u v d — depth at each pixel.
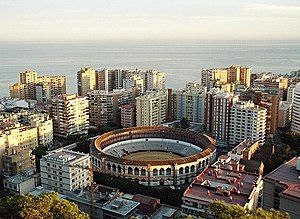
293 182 171.25
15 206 134.75
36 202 135.00
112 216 187.38
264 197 177.62
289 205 158.88
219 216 123.38
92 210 191.62
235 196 175.00
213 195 176.00
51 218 131.25
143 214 191.62
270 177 177.12
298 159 184.50
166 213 190.75
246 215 122.56
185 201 176.88
